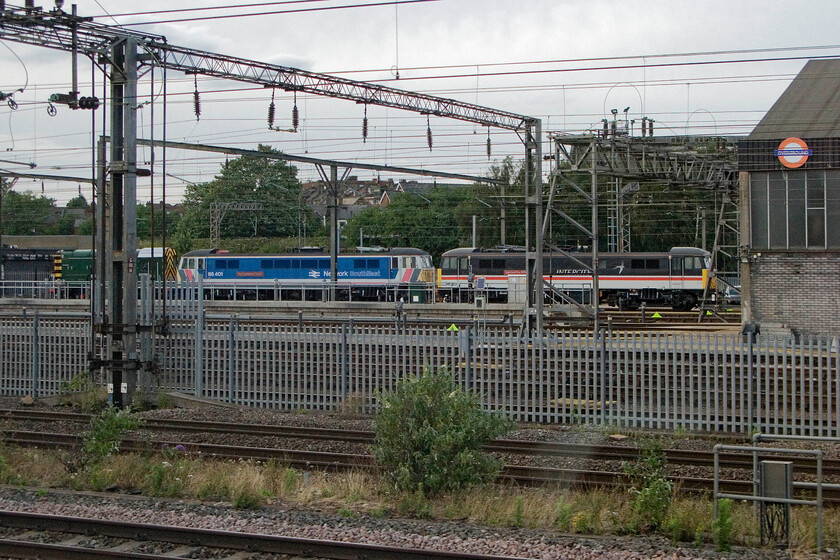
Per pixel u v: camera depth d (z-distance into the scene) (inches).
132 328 892.6
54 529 451.8
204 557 413.4
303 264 2311.8
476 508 504.4
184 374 983.0
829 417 744.3
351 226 3206.2
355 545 407.5
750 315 1149.1
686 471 612.4
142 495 547.2
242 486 540.4
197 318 973.2
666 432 783.1
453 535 449.4
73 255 2423.7
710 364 789.9
